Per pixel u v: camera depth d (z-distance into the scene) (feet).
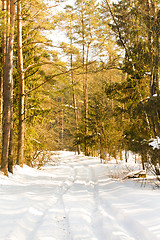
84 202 21.07
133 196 21.08
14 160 42.83
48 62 40.96
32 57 46.32
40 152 54.34
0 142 34.91
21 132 41.93
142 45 31.22
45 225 14.37
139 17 31.24
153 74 31.04
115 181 33.94
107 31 38.17
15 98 46.57
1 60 38.73
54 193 24.70
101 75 70.13
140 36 32.76
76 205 19.74
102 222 15.21
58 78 45.42
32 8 39.93
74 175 45.19
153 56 30.19
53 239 12.28
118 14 33.81
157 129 29.12
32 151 50.60
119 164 57.62
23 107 43.21
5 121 32.04
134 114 31.17
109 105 74.69
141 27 31.07
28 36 46.03
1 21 24.95
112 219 15.52
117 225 14.30
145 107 27.53
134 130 33.68
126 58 34.09
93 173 47.80
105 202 20.83
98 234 13.48
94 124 72.69
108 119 70.38
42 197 21.59
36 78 49.26
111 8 33.88
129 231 13.25
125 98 37.68
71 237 12.80
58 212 17.69
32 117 46.16
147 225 12.87
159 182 30.27
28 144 48.67
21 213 15.31
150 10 29.78
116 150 63.16
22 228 13.17
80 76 41.70
